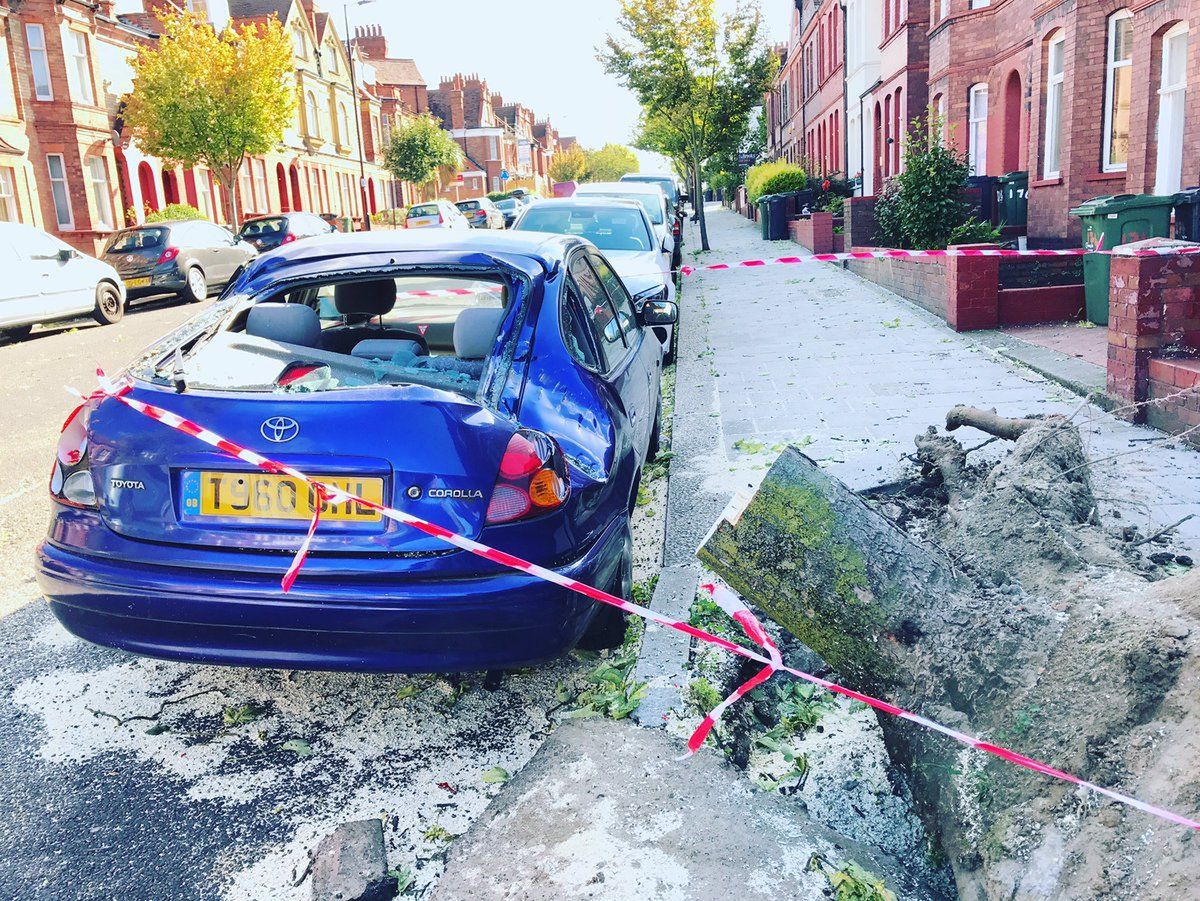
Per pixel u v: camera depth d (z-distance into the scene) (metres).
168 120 31.16
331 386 3.52
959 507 4.20
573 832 2.60
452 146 65.31
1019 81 17.20
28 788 3.12
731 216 44.69
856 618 2.84
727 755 3.02
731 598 2.82
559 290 3.91
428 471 2.95
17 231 15.71
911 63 22.62
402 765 3.20
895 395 7.56
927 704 2.70
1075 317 10.20
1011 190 16.28
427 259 3.86
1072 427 4.20
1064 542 3.37
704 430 6.96
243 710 3.56
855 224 16.30
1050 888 2.10
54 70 29.61
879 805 2.88
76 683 3.82
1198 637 2.30
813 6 40.19
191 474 3.05
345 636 2.96
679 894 2.36
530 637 3.01
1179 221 9.45
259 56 32.00
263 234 26.02
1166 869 1.92
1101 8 12.97
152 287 20.50
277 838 2.84
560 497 3.08
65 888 2.64
